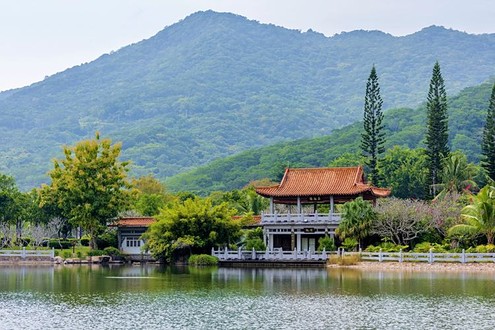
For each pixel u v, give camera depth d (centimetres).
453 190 12938
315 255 10900
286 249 11712
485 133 13612
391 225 10525
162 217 11806
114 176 12962
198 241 11444
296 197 11581
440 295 7231
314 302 6944
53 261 12088
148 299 7256
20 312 6531
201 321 6059
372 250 10519
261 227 12069
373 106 14800
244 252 11231
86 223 12750
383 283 8238
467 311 6338
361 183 11738
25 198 13988
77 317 6272
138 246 12875
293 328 5762
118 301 7144
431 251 9881
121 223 12912
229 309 6619
